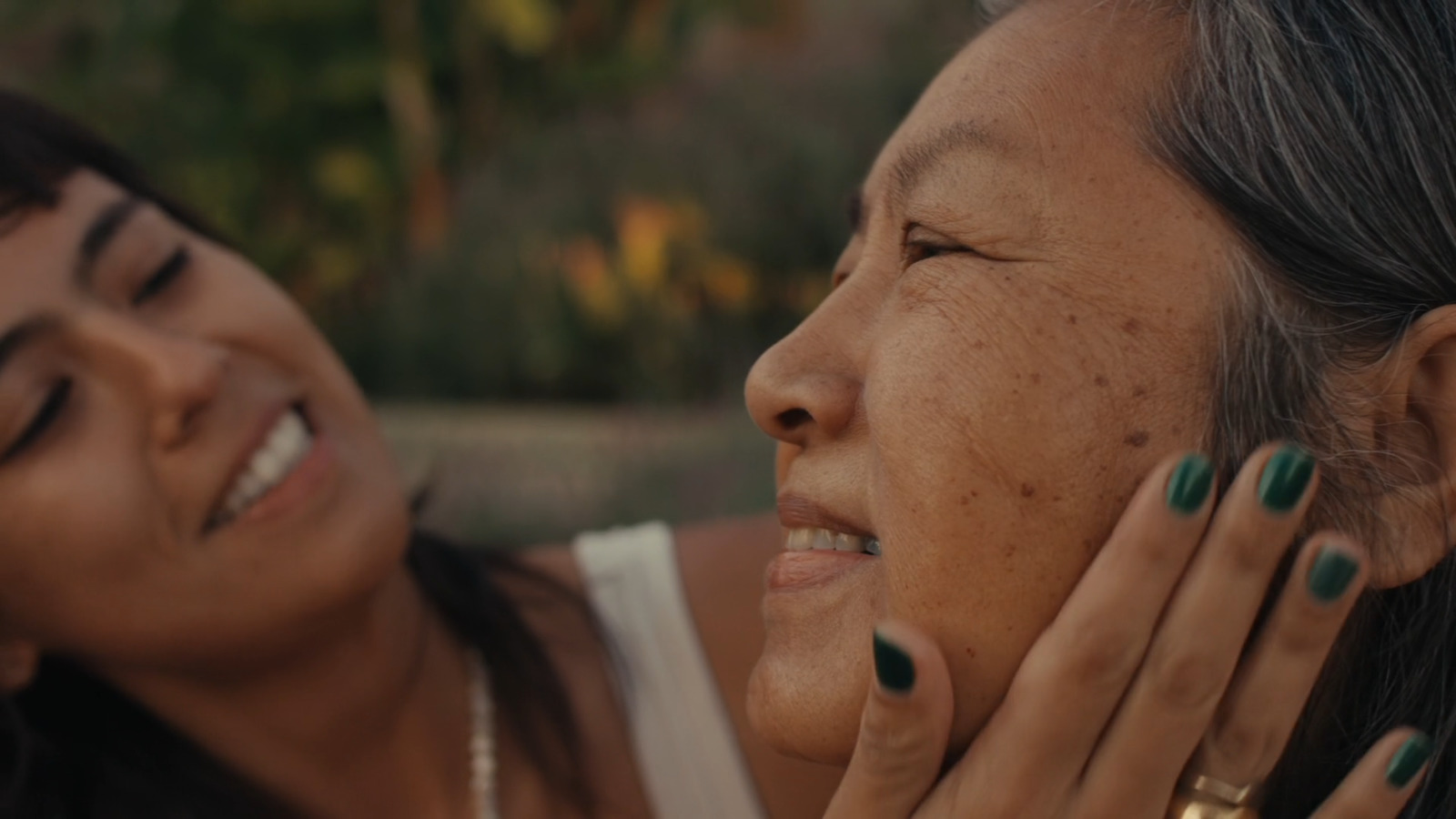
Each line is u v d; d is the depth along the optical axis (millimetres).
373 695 1321
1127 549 770
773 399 900
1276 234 788
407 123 4543
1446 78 814
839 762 921
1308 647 775
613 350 3990
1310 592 755
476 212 4309
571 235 4152
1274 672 786
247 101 4453
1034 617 811
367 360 4215
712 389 3891
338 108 4527
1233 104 799
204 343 1233
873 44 4871
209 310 1319
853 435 897
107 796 1344
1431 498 809
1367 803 797
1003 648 819
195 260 1367
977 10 1062
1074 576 802
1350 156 795
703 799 1398
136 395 1181
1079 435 786
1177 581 781
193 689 1283
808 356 905
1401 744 791
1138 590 770
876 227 934
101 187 1338
